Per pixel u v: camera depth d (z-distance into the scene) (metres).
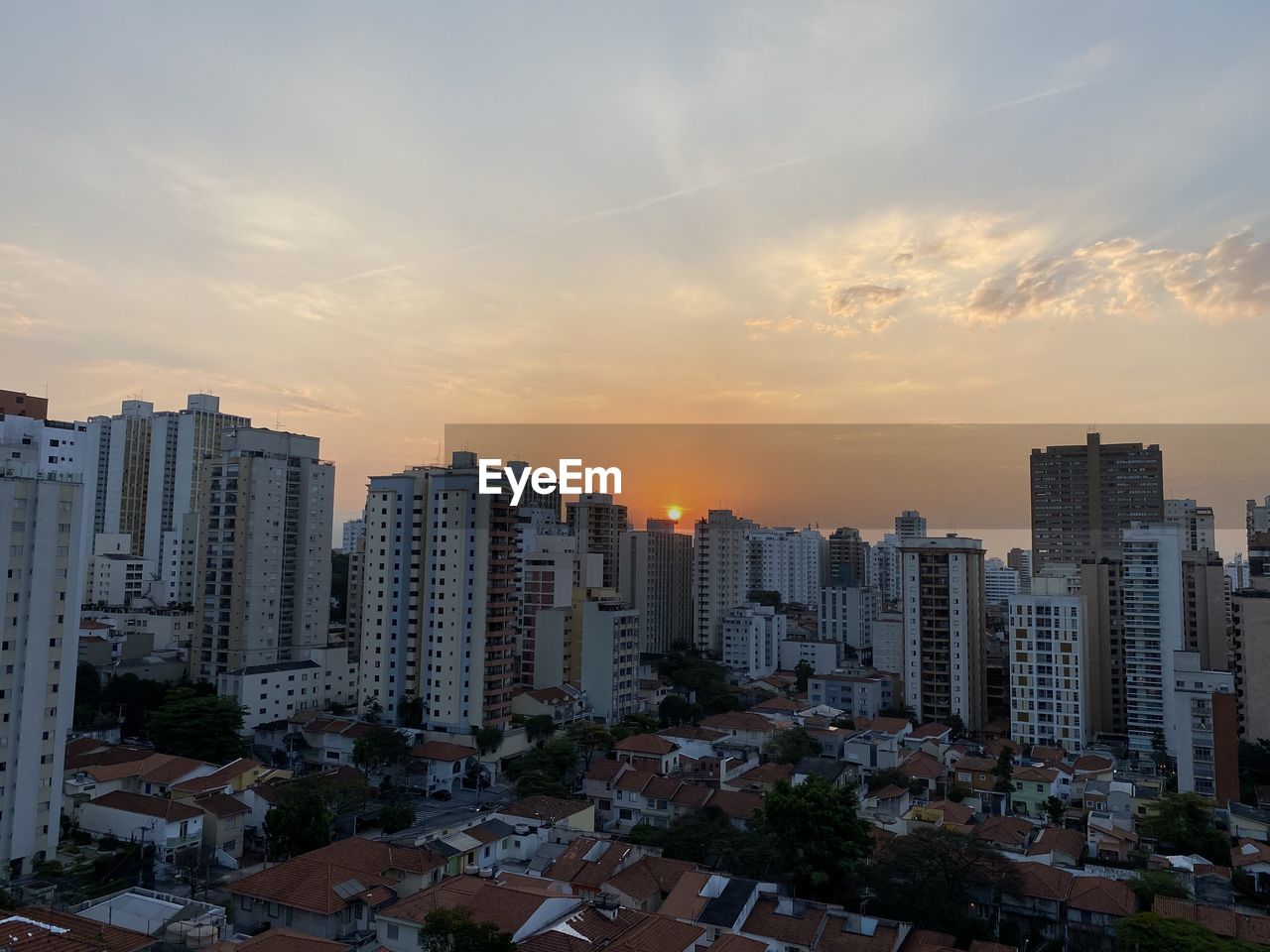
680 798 109.25
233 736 131.00
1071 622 164.25
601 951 57.50
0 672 88.75
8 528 90.38
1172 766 149.75
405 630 154.62
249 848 100.25
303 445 179.12
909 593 190.75
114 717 150.12
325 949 56.50
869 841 86.50
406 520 156.12
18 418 122.06
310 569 176.62
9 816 88.19
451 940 55.22
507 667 154.12
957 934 77.44
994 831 102.06
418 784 132.00
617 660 180.38
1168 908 77.25
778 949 66.94
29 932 51.59
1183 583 195.50
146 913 63.19
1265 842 107.44
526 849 86.25
